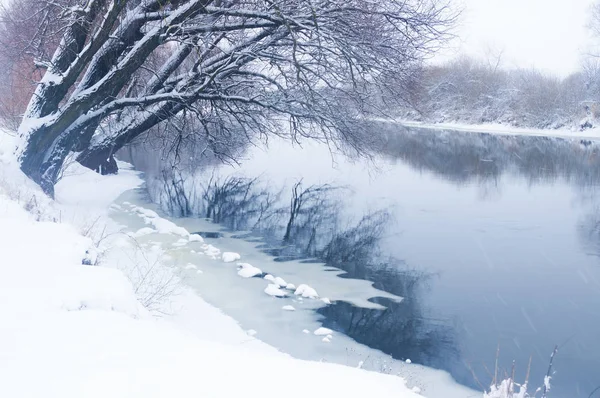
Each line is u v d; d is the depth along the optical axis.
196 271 11.39
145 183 23.02
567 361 8.23
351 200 20.94
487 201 20.89
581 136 52.78
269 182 24.95
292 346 8.23
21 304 4.33
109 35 14.62
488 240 15.16
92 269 5.44
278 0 15.62
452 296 10.89
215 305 9.58
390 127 49.41
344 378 3.33
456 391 7.21
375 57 17.48
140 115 19.77
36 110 14.56
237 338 8.13
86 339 3.59
